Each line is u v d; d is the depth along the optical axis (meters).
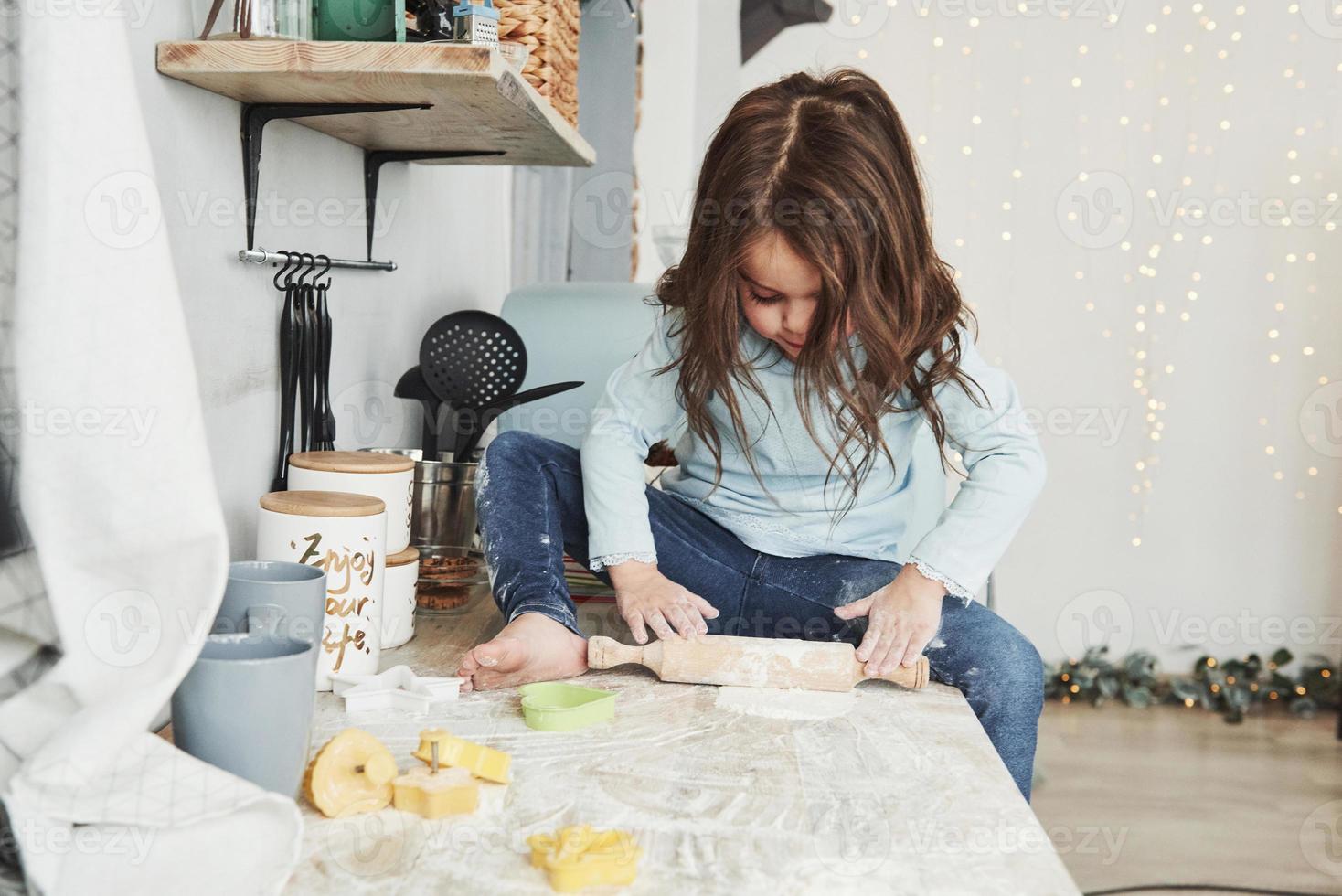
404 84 1.04
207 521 0.69
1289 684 3.08
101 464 0.67
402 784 0.74
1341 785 2.50
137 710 0.64
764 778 0.82
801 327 1.08
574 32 1.69
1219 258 3.10
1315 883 1.96
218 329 1.08
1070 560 3.20
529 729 0.91
